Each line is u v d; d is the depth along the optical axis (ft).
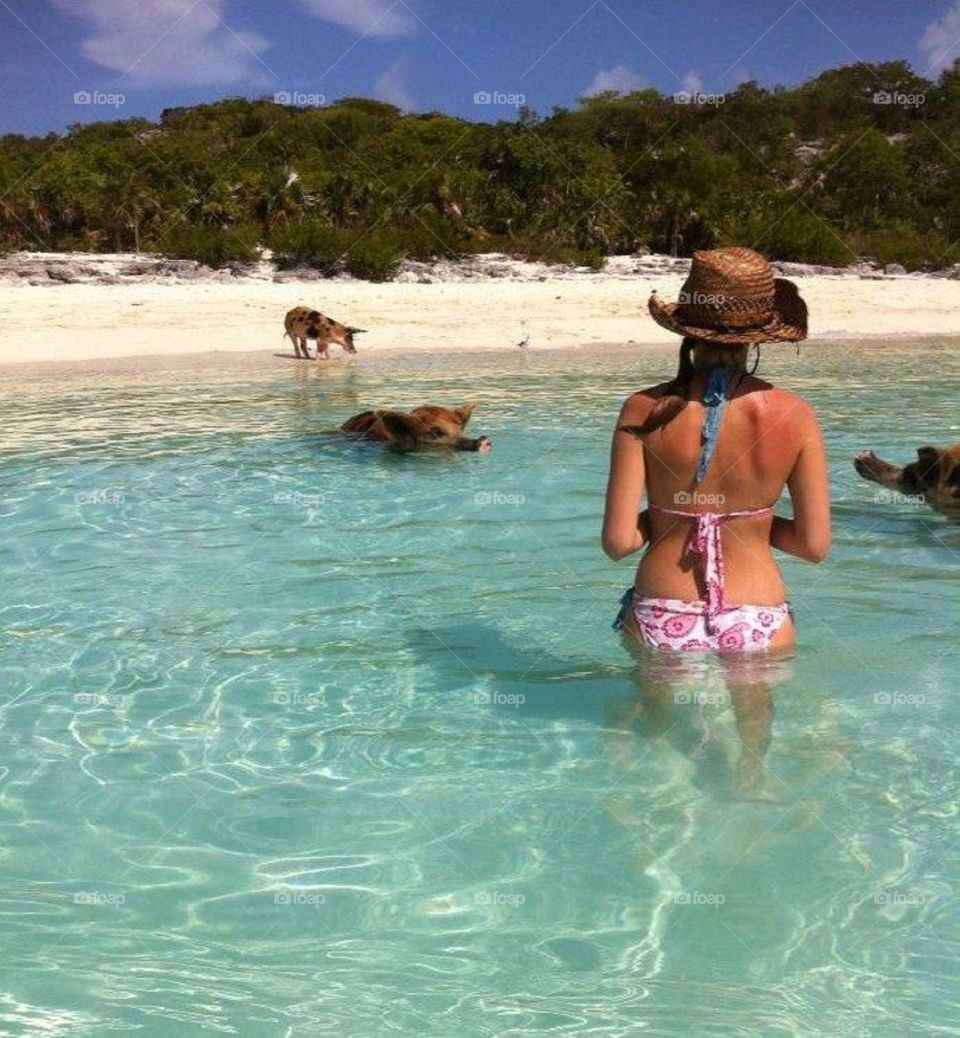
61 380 46.96
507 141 159.12
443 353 60.29
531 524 21.45
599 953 8.55
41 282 103.45
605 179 154.40
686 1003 7.95
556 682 13.78
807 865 9.68
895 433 31.27
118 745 12.30
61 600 17.24
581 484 24.86
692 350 13.19
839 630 15.31
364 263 111.24
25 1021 7.78
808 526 13.20
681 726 12.42
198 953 8.62
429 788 11.23
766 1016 7.81
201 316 74.13
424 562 19.06
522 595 17.24
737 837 10.18
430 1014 7.87
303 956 8.57
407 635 15.58
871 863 9.70
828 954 8.47
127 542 20.51
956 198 165.07
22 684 14.01
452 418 29.40
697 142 166.81
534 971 8.37
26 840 10.32
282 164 169.89
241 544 20.30
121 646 15.29
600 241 151.53
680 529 13.39
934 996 8.00
